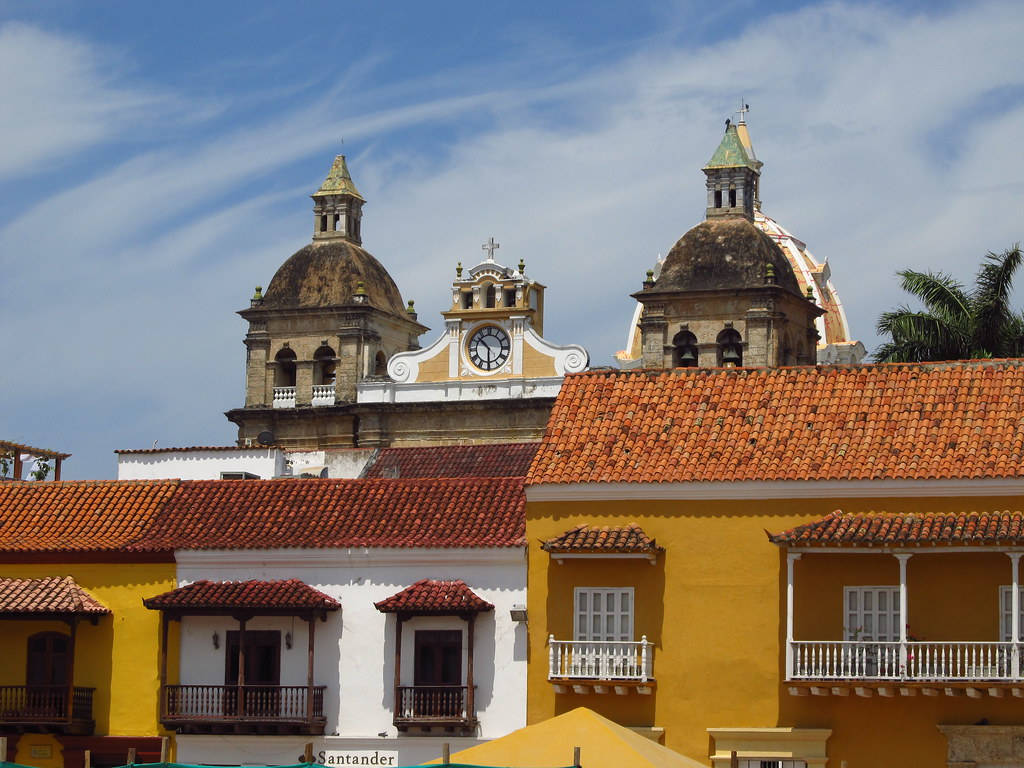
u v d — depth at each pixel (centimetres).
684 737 5700
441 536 6016
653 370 6206
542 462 5938
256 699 6047
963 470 5581
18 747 6209
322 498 6319
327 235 11462
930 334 7988
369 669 6022
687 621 5738
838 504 5659
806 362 10856
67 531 6362
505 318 10500
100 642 6209
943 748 5528
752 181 10912
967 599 5538
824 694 5572
